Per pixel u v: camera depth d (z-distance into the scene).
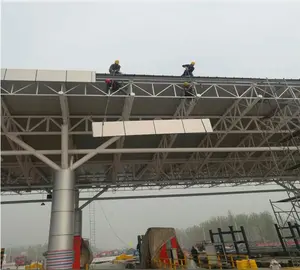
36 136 19.72
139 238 30.97
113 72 14.95
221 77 15.45
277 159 27.83
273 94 15.66
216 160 28.09
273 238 97.12
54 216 12.95
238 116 18.56
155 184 30.98
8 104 15.38
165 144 21.06
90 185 27.83
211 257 21.95
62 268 11.93
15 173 27.19
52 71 13.13
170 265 19.34
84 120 17.97
